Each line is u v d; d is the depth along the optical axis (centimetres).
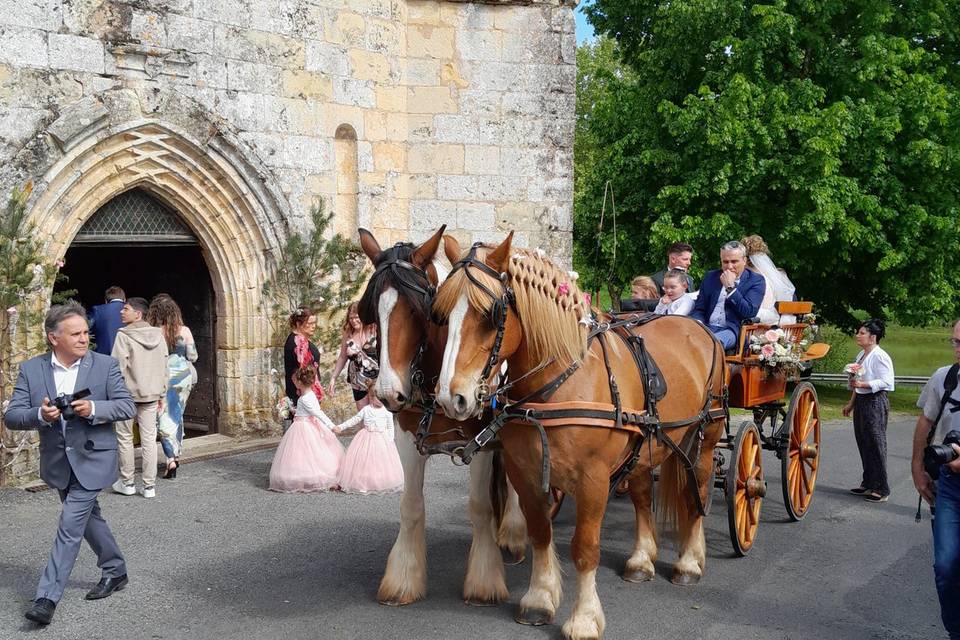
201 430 1109
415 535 543
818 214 1504
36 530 680
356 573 589
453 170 1202
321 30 1084
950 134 1622
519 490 484
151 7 927
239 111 1012
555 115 1229
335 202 1125
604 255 1792
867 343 833
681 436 540
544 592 502
